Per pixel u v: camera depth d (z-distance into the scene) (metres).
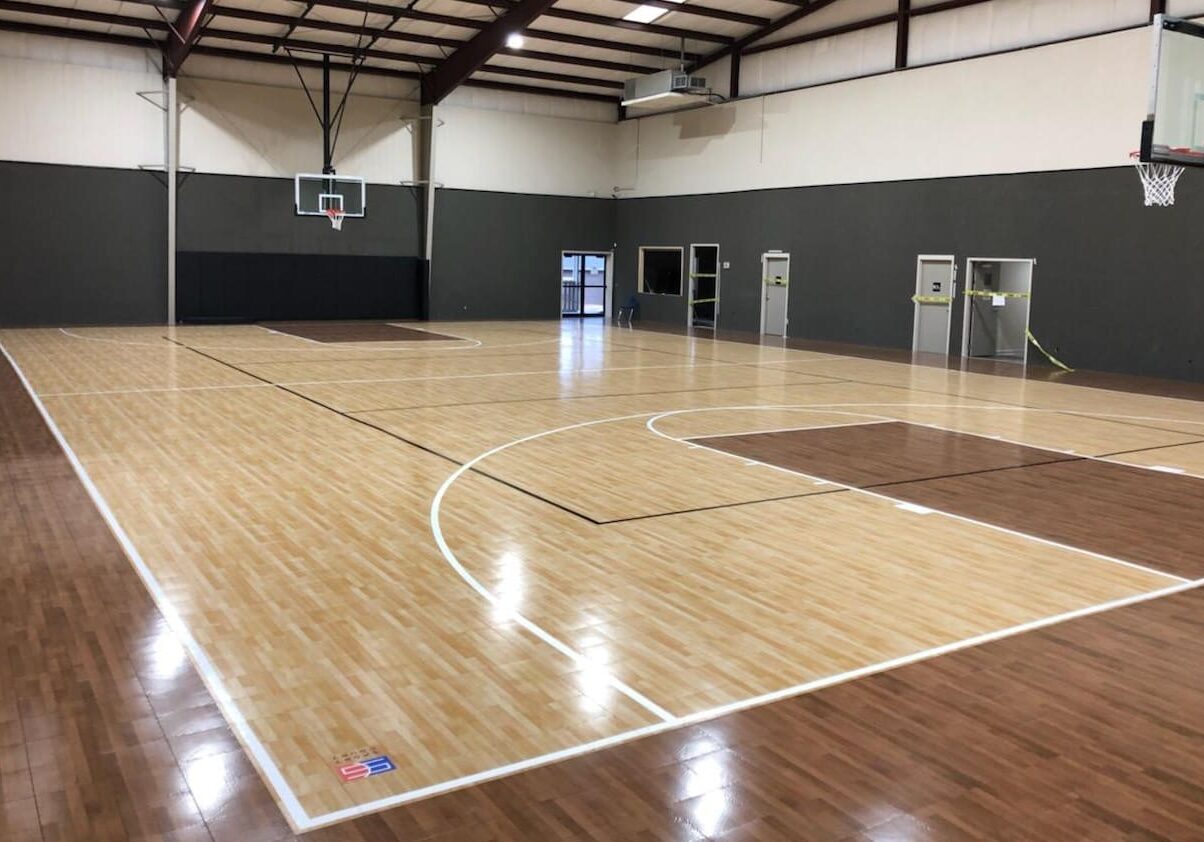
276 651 3.92
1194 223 13.28
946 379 13.12
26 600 4.43
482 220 21.83
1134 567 5.17
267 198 19.47
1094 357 14.56
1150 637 4.20
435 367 13.16
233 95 18.86
